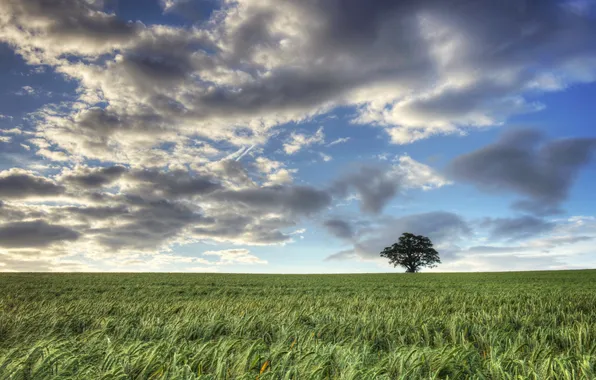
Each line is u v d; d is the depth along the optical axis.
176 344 8.30
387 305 15.84
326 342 8.62
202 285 31.02
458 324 10.02
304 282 36.62
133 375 5.81
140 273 53.75
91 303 16.39
